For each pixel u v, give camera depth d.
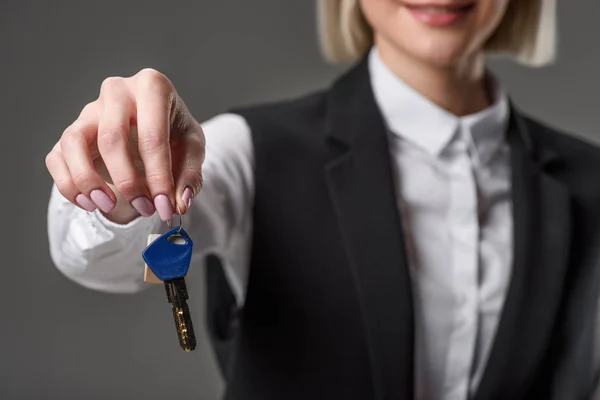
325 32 1.45
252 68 3.21
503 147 1.33
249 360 1.25
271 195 1.23
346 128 1.27
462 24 1.18
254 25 3.20
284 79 3.22
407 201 1.26
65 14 3.21
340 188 1.22
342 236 1.21
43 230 3.30
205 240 1.13
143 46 3.19
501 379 1.22
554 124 3.25
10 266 3.31
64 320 3.30
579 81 3.22
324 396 1.22
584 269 1.31
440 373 1.23
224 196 1.16
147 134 0.80
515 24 1.42
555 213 1.29
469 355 1.23
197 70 3.19
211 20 3.18
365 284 1.19
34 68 3.23
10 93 3.24
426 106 1.28
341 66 3.23
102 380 3.28
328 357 1.21
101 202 0.80
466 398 1.24
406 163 1.28
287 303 1.22
